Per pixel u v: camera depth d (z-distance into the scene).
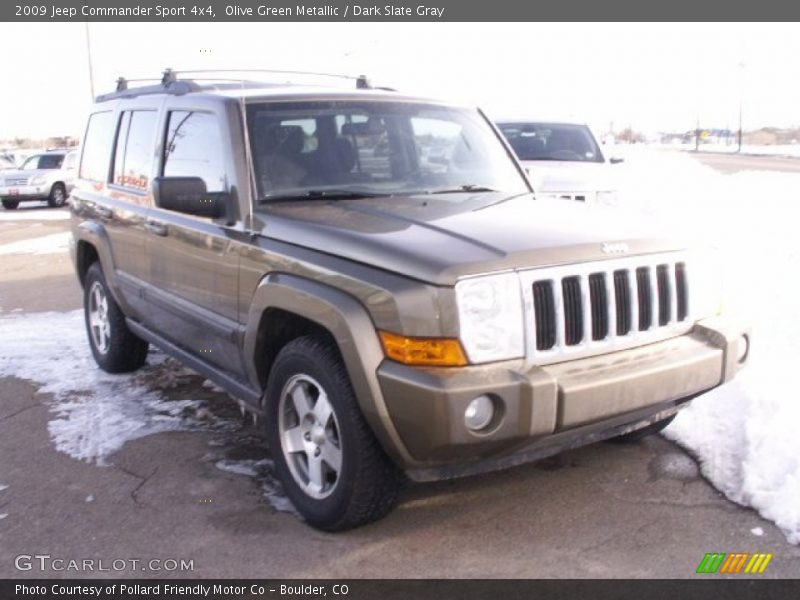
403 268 3.32
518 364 3.32
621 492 4.05
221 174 4.38
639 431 4.50
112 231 5.75
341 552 3.58
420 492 4.11
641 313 3.69
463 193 4.59
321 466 3.75
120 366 6.25
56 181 25.23
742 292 7.43
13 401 5.72
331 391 3.54
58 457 4.71
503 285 3.30
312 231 3.74
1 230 18.25
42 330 7.86
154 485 4.30
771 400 4.65
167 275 4.95
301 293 3.61
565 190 9.62
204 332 4.57
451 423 3.15
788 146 70.75
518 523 3.78
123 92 6.15
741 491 3.96
